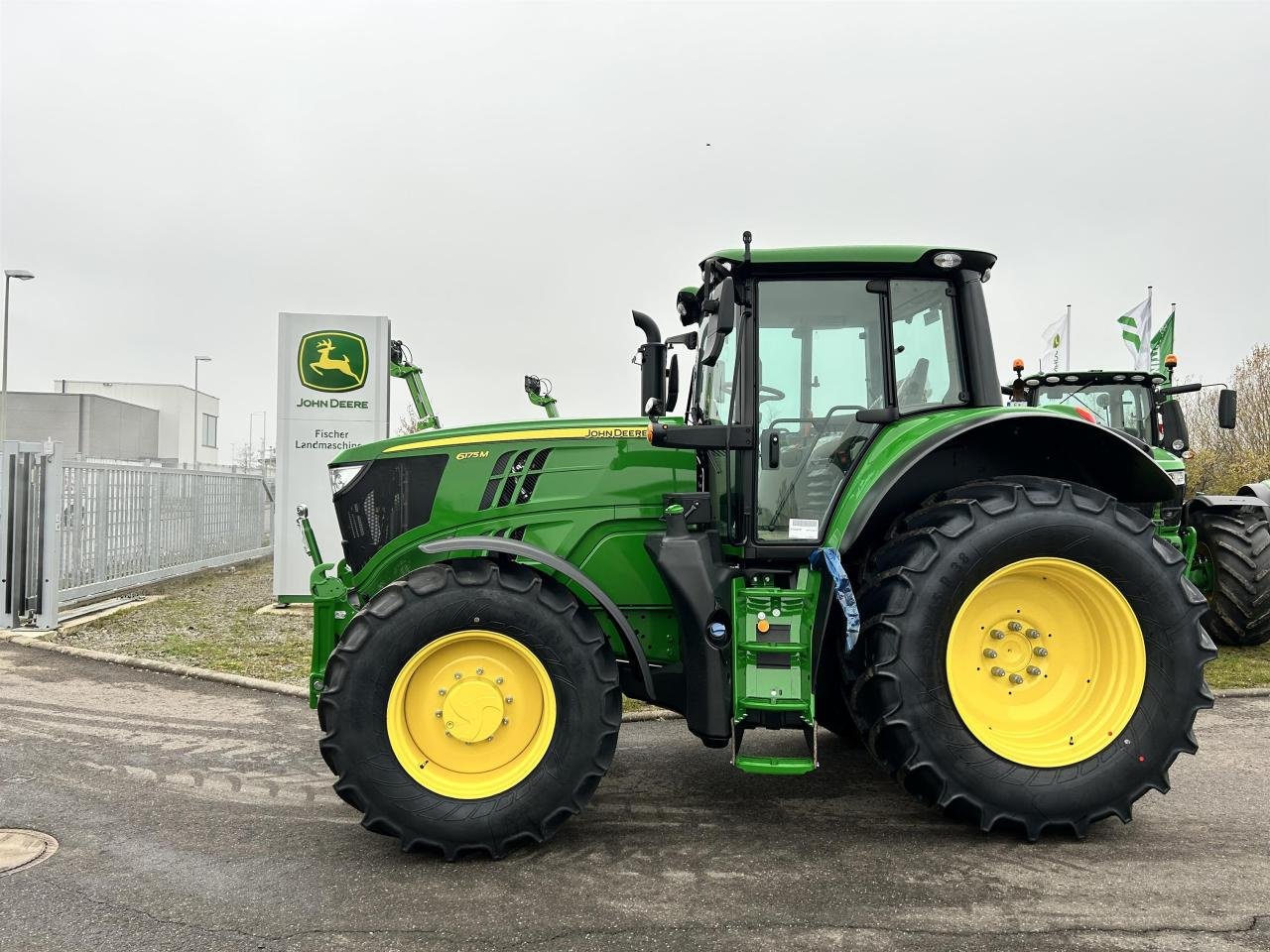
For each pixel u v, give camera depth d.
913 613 3.27
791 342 3.75
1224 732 4.80
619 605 3.80
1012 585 3.45
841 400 3.76
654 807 3.74
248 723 5.15
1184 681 3.35
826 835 3.42
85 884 2.99
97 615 8.80
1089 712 3.42
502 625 3.25
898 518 3.68
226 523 13.84
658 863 3.16
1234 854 3.21
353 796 3.14
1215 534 7.04
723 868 3.11
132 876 3.06
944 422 3.51
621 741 4.79
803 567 3.51
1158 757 3.31
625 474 3.84
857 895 2.88
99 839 3.40
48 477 7.96
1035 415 3.46
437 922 2.71
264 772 4.26
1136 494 3.81
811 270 3.72
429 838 3.14
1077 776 3.28
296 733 4.95
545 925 2.69
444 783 3.24
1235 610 6.87
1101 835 3.39
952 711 3.27
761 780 4.09
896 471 3.40
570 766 3.23
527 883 3.00
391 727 3.20
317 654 3.76
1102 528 3.34
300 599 9.49
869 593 3.41
